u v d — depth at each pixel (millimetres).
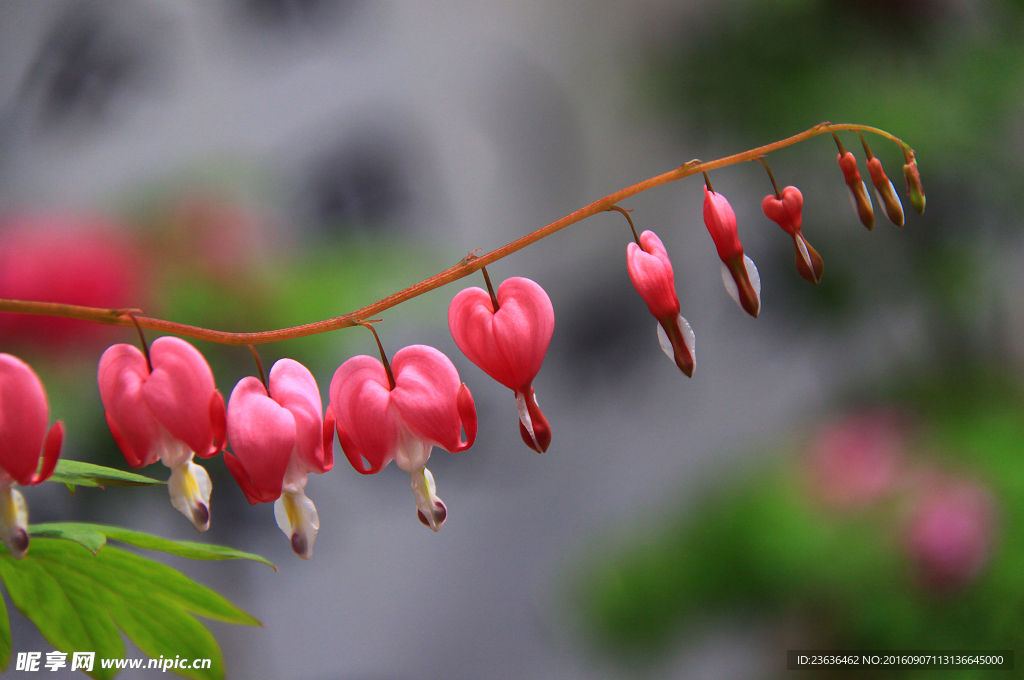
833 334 1189
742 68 1070
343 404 574
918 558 832
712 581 993
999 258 1146
